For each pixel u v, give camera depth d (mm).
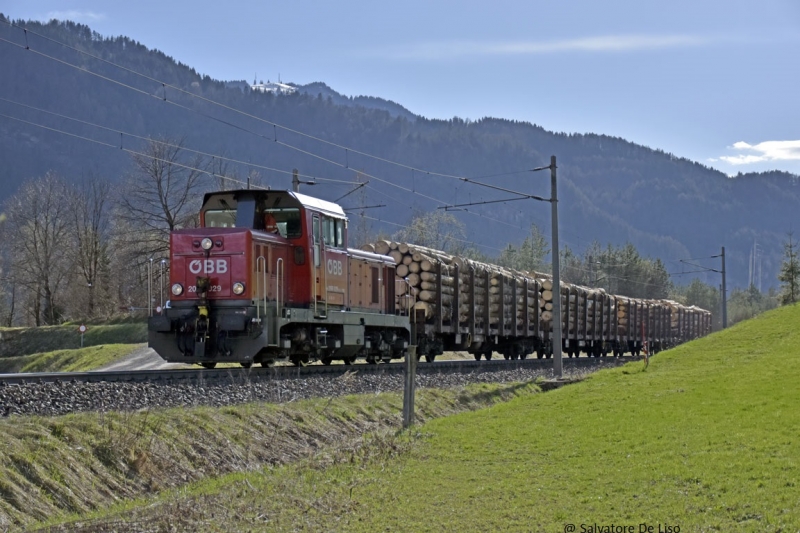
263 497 11508
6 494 10258
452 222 83750
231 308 21312
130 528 9695
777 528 9422
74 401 14773
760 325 36844
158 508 10570
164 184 69062
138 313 69125
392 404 20750
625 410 19703
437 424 19328
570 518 10594
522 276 46594
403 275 34531
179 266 21891
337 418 18000
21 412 13656
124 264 69750
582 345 53000
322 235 24547
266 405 16672
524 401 23125
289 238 23656
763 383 21750
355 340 26234
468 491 12422
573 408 20875
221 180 66625
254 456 14461
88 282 81250
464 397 24469
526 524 10406
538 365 38500
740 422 16312
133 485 12016
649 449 14664
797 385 20719
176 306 21781
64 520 10266
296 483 12375
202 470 13242
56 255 85938
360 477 13398
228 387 17812
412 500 11867
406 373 19000
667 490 11633
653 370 29125
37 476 10844
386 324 28656
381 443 15859
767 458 12805
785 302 84812
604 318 56344
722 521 9938
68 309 85812
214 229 21859
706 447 14266
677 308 75375
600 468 13570
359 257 27359
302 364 24953
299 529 10164
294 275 23578
